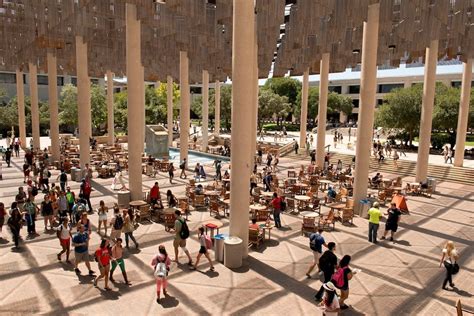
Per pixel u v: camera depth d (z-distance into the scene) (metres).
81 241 10.27
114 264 9.86
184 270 10.91
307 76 35.97
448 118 36.97
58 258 11.38
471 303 9.43
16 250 12.14
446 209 18.52
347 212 15.67
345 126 75.38
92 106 52.88
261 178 24.30
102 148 35.59
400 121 38.88
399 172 29.39
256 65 24.19
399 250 12.91
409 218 16.86
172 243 13.02
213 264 11.38
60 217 14.11
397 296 9.77
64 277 10.30
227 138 45.38
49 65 28.41
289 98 79.00
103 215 13.71
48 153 32.09
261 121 63.56
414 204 19.50
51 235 13.55
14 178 23.88
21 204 15.12
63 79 66.31
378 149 33.25
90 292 9.50
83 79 23.17
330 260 9.30
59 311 8.62
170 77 42.34
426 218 16.89
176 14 20.55
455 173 26.59
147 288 9.78
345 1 17.36
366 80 16.95
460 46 23.36
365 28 16.94
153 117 59.22
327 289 7.84
